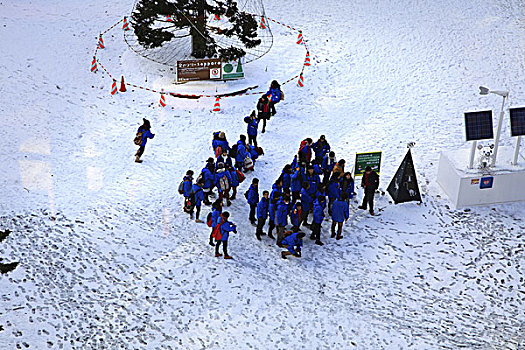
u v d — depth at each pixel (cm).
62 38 2711
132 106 2269
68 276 1505
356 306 1452
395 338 1360
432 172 1927
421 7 3078
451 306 1465
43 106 2230
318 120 2234
